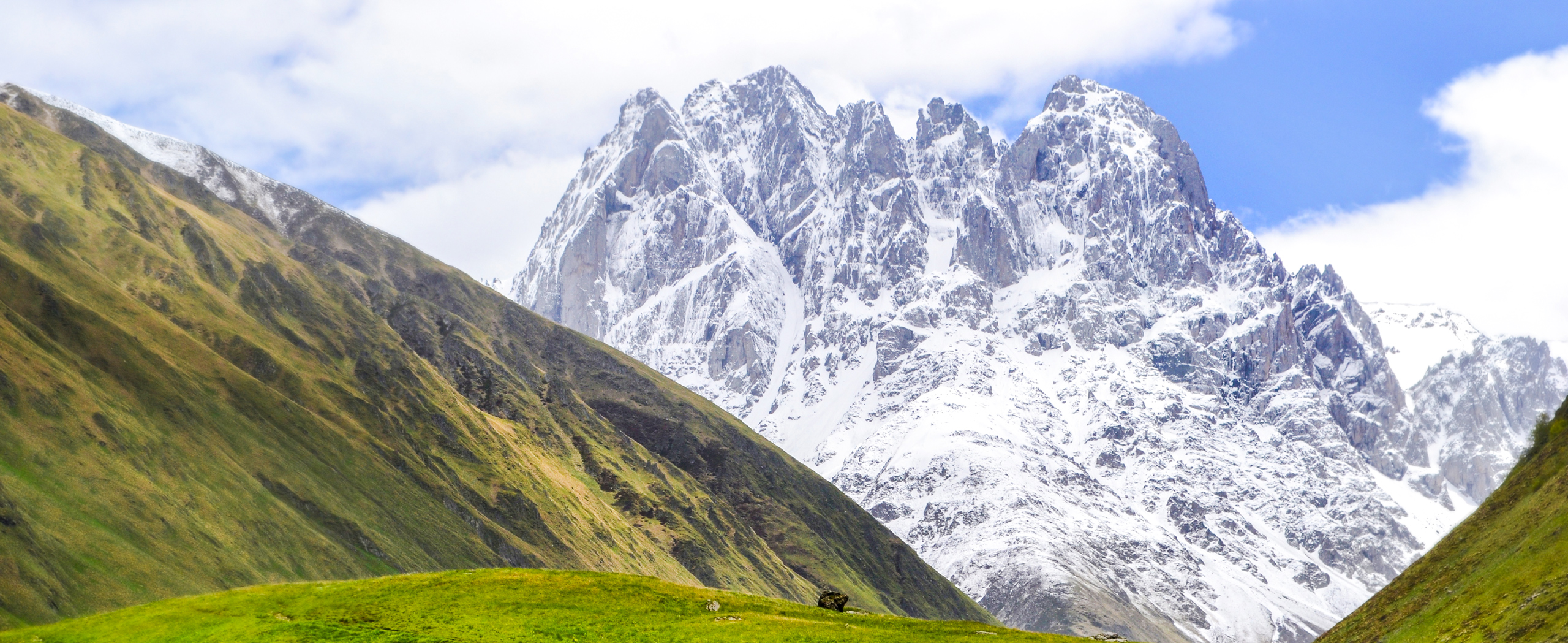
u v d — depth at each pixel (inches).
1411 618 4596.5
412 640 4131.4
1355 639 4921.3
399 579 4840.1
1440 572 4763.8
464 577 4862.2
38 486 7844.5
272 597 4576.8
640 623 4399.6
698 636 4264.3
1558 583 3779.5
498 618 4392.2
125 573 7514.8
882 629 4510.3
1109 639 4581.7
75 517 7765.8
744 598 4881.9
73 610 6717.5
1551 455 4749.0
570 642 4183.1
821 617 4677.7
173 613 4397.1
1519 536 4347.9
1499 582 4148.6
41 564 6850.4
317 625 4259.4
